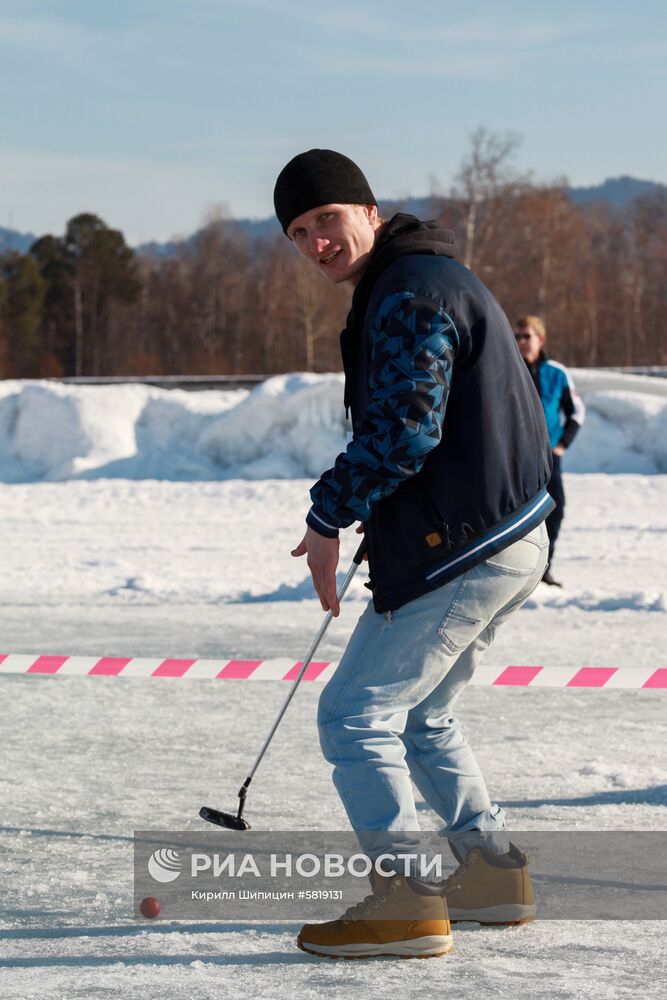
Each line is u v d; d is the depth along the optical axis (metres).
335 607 3.77
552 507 3.86
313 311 82.44
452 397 3.65
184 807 5.29
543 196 78.81
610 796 5.39
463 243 67.62
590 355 85.50
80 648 9.32
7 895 4.20
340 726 3.77
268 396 27.92
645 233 92.81
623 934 3.76
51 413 29.62
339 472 3.55
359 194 3.88
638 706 7.38
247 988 3.33
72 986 3.34
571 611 10.75
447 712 4.05
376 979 3.40
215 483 26.06
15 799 5.42
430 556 3.67
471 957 3.59
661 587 12.36
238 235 101.69
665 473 25.25
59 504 23.14
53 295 101.62
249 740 6.57
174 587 12.94
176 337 98.56
